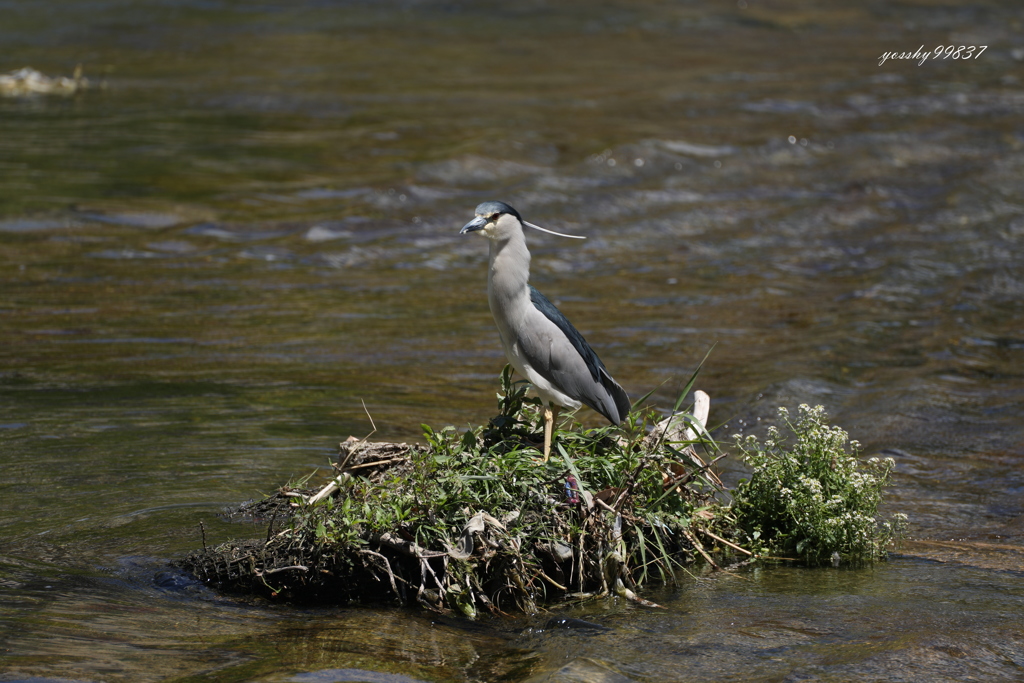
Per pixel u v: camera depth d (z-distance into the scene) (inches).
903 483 411.8
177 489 363.6
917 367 568.7
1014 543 351.9
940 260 798.5
